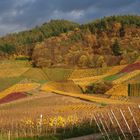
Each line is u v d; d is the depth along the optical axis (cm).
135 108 5419
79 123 5016
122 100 10494
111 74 16375
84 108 7044
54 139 4528
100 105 7856
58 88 14150
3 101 11250
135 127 3822
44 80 18112
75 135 4638
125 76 14638
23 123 5412
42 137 4694
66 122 5144
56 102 9594
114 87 12938
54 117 5459
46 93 11888
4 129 5294
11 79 16775
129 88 12531
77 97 10681
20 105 9712
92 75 17825
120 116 4516
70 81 15550
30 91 12656
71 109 6900
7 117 6356
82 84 14238
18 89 13650
